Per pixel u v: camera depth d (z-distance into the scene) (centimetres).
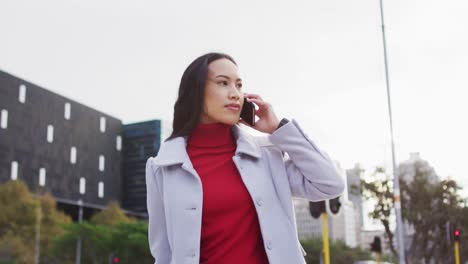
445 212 3572
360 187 3447
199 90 206
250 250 193
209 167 204
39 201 5725
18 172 7312
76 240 5422
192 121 208
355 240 13838
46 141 7956
